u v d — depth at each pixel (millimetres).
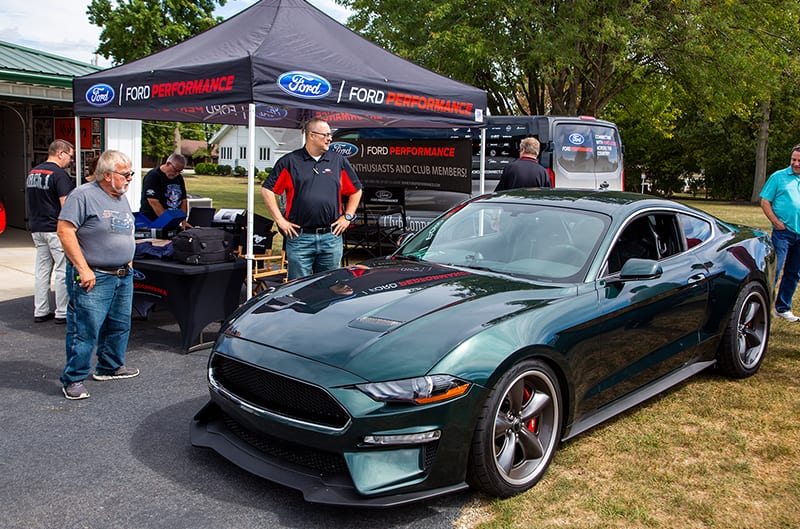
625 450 3688
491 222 4355
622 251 4008
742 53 16875
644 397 4047
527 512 3008
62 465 3430
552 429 3334
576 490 3221
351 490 2824
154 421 4047
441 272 3906
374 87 5797
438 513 2996
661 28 16641
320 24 6180
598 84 18188
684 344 4359
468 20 16672
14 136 13328
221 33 6086
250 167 5309
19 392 4520
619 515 2998
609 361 3664
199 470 3402
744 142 41906
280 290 3887
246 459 3154
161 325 6445
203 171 61688
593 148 9656
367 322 3168
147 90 5828
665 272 4191
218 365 3457
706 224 4922
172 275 5453
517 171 7297
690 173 47719
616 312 3664
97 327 4402
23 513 2945
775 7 17859
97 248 4336
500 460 3084
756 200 38781
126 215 4500
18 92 10266
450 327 3068
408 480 2820
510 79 20375
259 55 5121
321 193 5461
